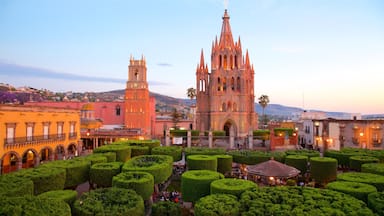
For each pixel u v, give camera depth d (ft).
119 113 308.60
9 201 54.08
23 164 148.36
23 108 137.90
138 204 61.41
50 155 160.86
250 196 64.95
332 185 75.05
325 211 53.62
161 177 98.78
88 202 61.26
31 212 48.91
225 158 123.34
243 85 295.28
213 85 297.53
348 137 188.65
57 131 167.84
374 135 177.37
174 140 207.92
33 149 143.84
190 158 117.50
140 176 85.97
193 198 84.02
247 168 99.86
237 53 307.17
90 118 276.21
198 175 88.28
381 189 78.59
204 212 56.80
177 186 119.14
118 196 65.57
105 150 137.49
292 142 200.95
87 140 242.37
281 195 64.39
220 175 89.51
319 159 114.83
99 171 97.55
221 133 252.42
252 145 201.16
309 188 70.49
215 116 293.23
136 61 294.87
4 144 125.08
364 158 121.60
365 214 52.65
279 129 238.68
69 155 179.32
